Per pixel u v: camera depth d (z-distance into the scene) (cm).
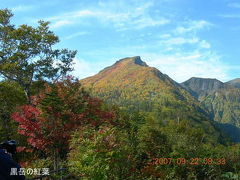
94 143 842
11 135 1953
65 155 1234
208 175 1235
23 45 2595
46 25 2792
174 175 1191
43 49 2755
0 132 1962
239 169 1330
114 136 886
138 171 1009
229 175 1227
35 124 1157
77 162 829
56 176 1046
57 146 1189
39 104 1187
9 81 2572
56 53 2820
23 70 2588
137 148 1227
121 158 871
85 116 1223
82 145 912
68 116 1188
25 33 2622
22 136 1617
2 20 2627
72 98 1219
